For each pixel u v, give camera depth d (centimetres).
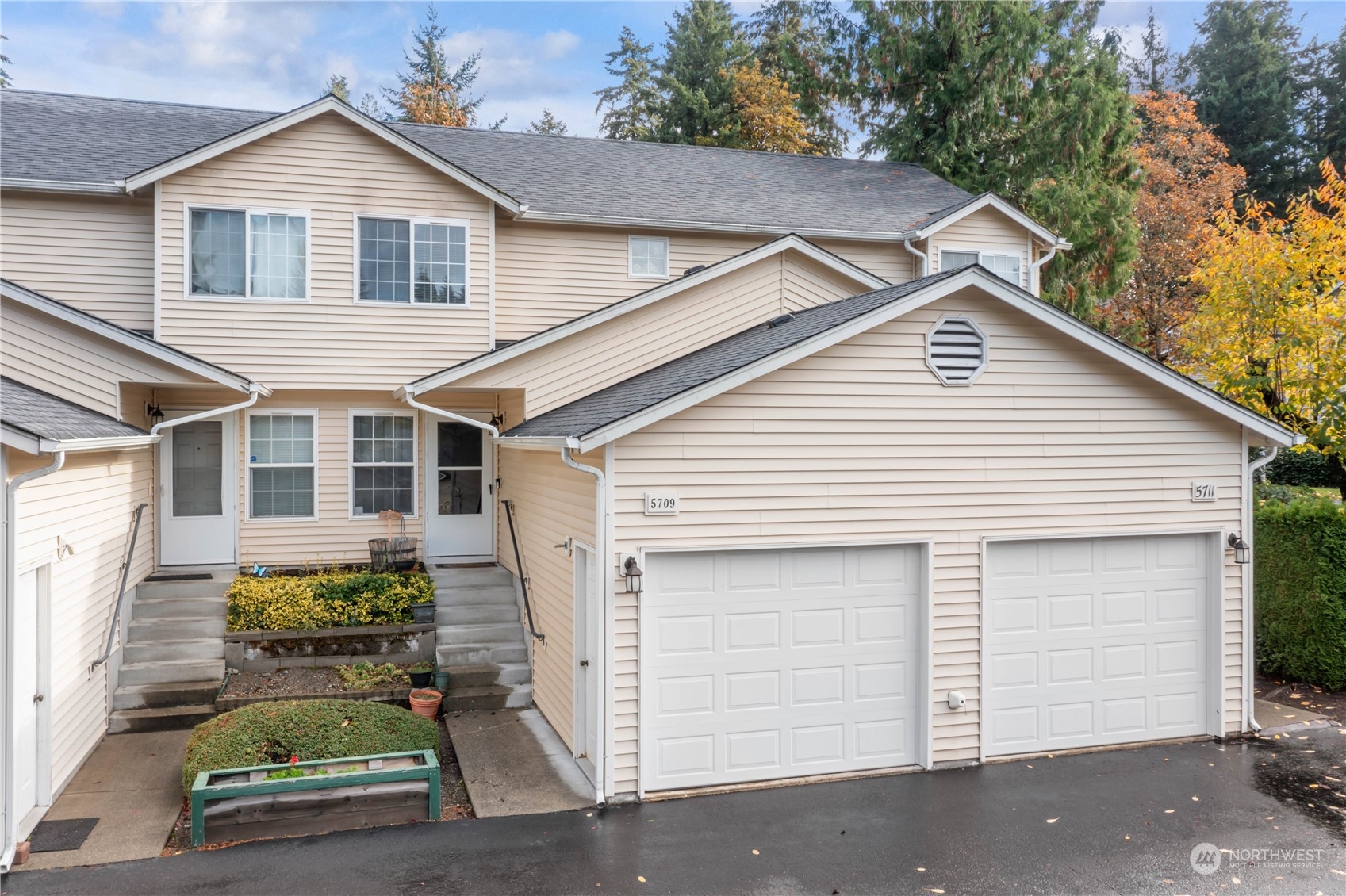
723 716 890
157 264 1266
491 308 1408
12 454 738
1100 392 993
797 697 912
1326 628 1173
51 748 818
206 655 1145
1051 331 973
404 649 1210
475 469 1498
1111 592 1011
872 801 853
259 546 1400
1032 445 973
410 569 1369
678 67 3416
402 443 1470
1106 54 2494
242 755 816
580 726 957
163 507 1357
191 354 1281
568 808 830
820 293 1411
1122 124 2514
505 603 1309
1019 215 1759
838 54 2709
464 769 923
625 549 852
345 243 1344
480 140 1819
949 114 2548
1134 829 786
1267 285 1366
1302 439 1026
